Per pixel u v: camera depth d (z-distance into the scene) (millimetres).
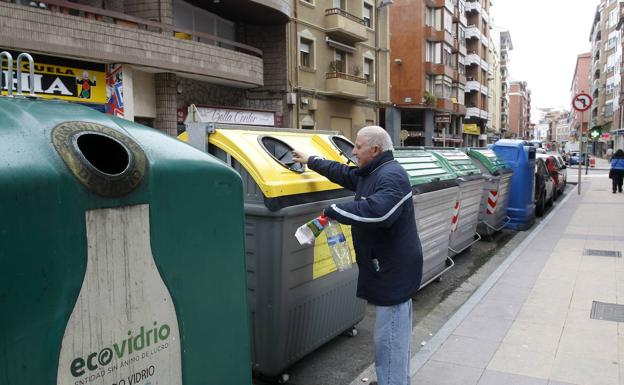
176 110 14805
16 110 1616
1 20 9977
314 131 4359
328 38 23031
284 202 3260
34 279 1391
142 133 1874
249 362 2211
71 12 12867
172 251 1800
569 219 10992
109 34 12023
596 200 14664
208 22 17859
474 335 4391
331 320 3967
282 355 3430
